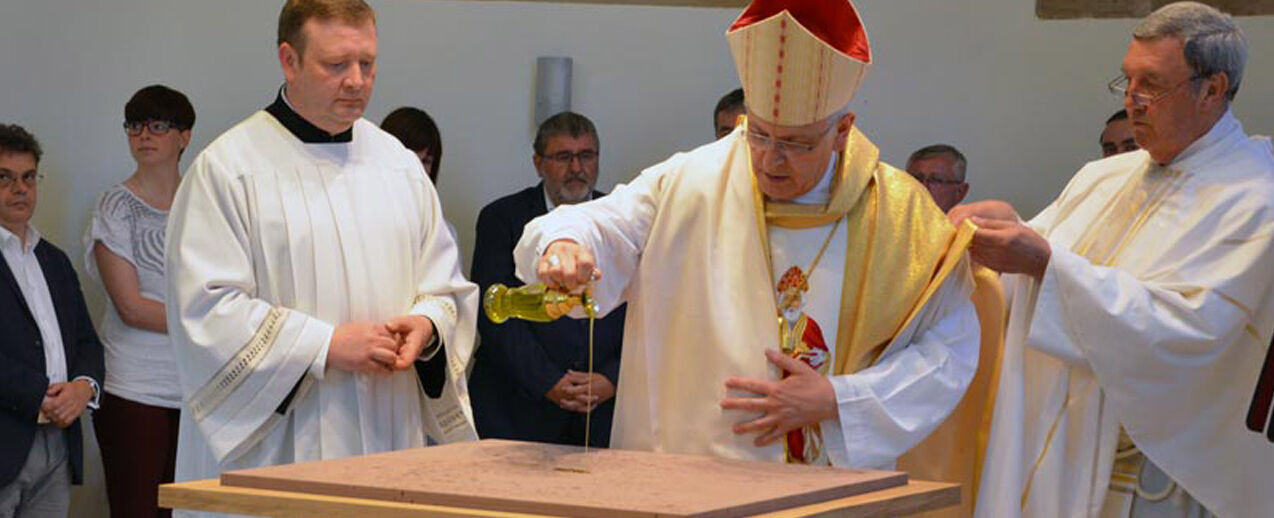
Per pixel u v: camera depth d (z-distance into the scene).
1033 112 6.21
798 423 3.07
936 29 6.25
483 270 5.45
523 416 5.30
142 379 5.46
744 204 3.23
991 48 6.23
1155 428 3.65
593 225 3.18
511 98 6.30
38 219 6.13
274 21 6.22
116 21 6.19
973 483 3.63
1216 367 3.66
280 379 3.62
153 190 5.65
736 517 2.29
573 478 2.53
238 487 2.52
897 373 3.14
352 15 3.73
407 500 2.38
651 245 3.25
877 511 2.53
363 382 3.72
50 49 6.16
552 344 5.26
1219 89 3.69
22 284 5.20
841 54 2.94
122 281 5.52
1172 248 3.69
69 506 5.80
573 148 5.48
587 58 6.31
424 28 6.30
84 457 6.07
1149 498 3.76
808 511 2.39
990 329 3.59
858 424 3.07
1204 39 3.66
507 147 6.31
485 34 6.30
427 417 3.96
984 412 3.63
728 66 6.30
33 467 5.09
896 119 6.28
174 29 6.20
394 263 3.82
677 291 3.24
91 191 6.17
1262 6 5.93
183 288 3.64
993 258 3.53
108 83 6.18
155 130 5.62
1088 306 3.52
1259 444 3.67
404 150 4.01
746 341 3.16
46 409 5.08
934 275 3.22
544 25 6.31
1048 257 3.53
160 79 6.20
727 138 3.36
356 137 3.88
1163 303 3.57
